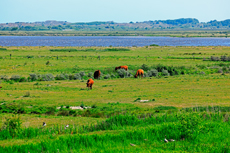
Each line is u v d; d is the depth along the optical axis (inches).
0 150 2391.7
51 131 3090.6
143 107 4899.1
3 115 4370.1
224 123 3154.5
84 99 5792.3
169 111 4261.8
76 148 2443.4
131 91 6692.9
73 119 4131.4
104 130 3088.1
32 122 3922.2
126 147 2410.2
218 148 2351.1
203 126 2827.3
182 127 2743.6
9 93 6476.4
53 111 4702.3
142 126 3147.1
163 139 2669.8
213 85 7249.0
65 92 6643.7
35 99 5787.4
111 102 5447.8
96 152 2309.3
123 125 3223.4
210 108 4377.5
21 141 2706.7
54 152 2356.1
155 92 6481.3
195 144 2487.7
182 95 6033.5
